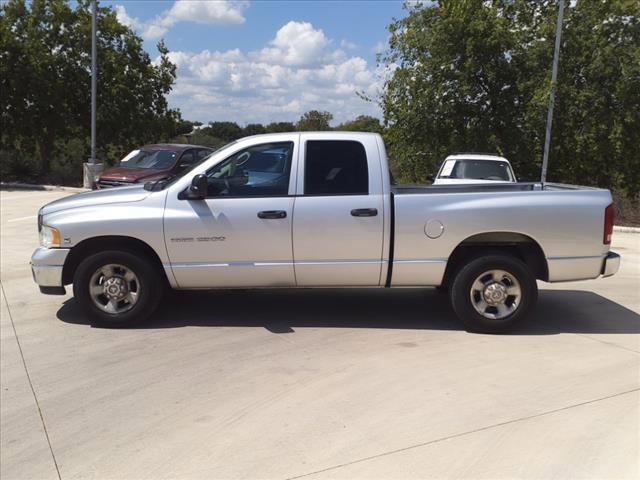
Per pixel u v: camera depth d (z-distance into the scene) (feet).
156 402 13.93
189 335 18.86
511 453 11.60
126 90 75.00
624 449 11.76
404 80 58.90
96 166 66.64
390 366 16.19
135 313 19.29
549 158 58.39
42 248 19.39
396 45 60.03
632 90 52.70
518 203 18.88
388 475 10.82
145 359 16.71
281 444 11.94
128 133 78.48
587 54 54.49
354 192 18.93
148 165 45.88
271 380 15.19
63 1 73.00
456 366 16.22
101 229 18.78
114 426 12.79
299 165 19.04
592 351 17.63
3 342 18.12
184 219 18.78
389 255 18.98
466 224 18.80
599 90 54.24
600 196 19.25
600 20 54.54
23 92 70.95
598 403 13.88
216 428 12.64
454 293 19.21
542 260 19.53
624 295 25.13
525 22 58.59
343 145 19.22
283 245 18.86
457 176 42.45
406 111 58.90
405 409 13.50
